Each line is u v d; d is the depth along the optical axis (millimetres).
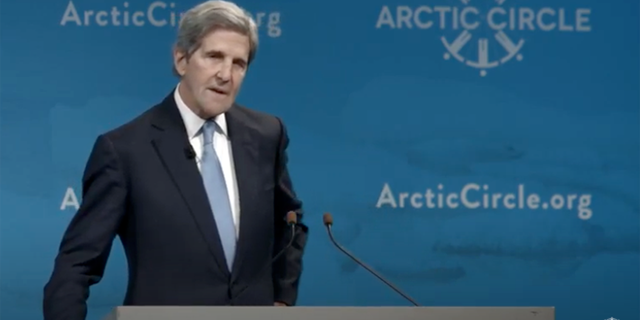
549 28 16016
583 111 15969
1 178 15391
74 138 15539
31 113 15484
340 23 15945
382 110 15891
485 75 15945
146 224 10656
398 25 15961
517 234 15836
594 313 15867
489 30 15984
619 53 16047
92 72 15625
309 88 15852
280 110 15812
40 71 15531
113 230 10688
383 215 15797
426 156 15867
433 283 15781
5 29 15500
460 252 15812
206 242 10664
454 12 15969
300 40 15891
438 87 15914
